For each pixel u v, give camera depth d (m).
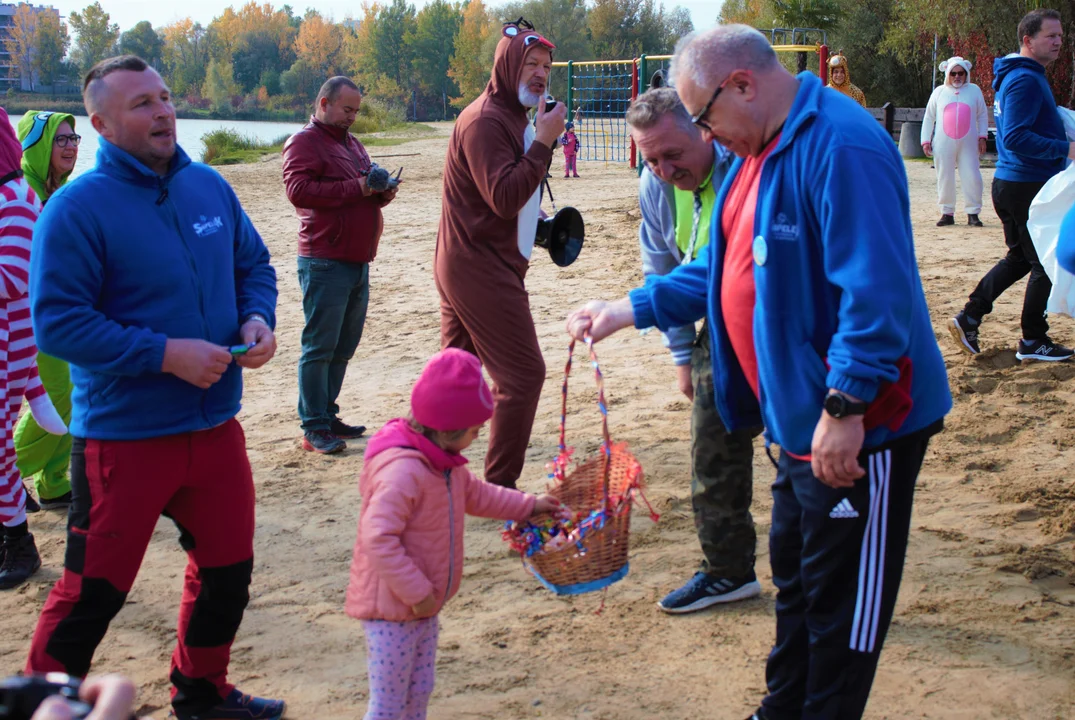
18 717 1.52
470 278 4.93
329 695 3.77
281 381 8.14
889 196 2.62
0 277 4.54
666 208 4.04
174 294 3.31
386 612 3.11
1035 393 6.50
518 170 4.68
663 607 4.23
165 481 3.29
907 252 2.67
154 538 5.30
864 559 2.84
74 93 143.00
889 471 2.80
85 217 3.17
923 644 3.82
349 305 6.52
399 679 3.15
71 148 5.46
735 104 2.79
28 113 5.45
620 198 18.16
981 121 12.92
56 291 3.12
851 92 16.41
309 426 6.45
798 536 3.12
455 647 4.02
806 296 2.76
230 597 3.52
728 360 3.17
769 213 2.75
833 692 2.94
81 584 3.29
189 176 3.45
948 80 12.94
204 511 3.44
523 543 3.32
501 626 4.18
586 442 6.25
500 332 4.96
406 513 3.07
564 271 11.73
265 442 6.70
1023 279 9.84
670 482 5.55
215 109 135.75
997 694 3.49
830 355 2.66
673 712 3.53
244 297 3.70
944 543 4.63
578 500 3.52
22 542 4.86
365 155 6.51
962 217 13.94
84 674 3.35
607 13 94.94
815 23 33.94
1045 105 6.76
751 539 4.22
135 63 3.23
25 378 4.80
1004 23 24.75
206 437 3.38
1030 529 4.72
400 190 21.77
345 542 5.13
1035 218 6.02
